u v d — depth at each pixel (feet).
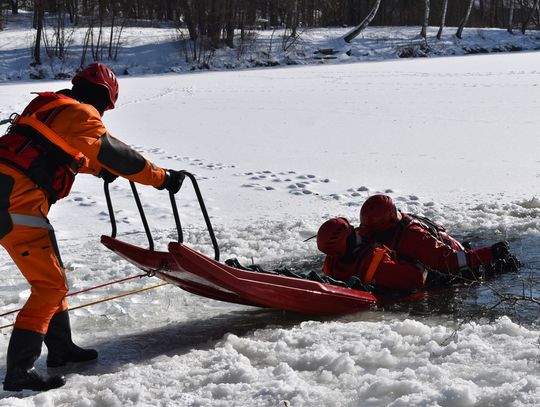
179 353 16.16
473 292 19.85
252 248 25.53
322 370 13.75
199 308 19.49
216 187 36.88
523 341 14.40
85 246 26.09
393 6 246.06
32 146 13.67
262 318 18.56
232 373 13.65
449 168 40.91
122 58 184.24
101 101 14.78
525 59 156.56
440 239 20.90
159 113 77.77
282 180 38.34
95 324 18.42
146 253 16.28
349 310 18.70
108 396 13.05
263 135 58.18
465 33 215.31
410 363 13.66
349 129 59.88
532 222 26.86
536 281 20.33
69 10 204.03
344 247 20.06
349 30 214.28
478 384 12.48
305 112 73.92
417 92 90.84
